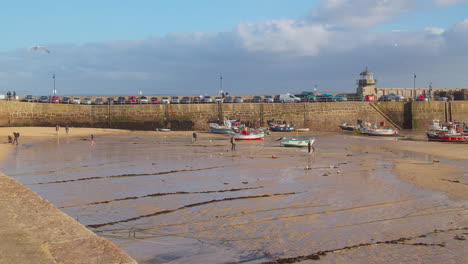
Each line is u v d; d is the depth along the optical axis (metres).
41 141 45.94
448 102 71.00
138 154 34.72
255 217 14.97
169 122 64.12
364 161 30.53
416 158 32.59
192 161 30.42
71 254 5.41
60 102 65.81
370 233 13.09
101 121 63.06
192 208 16.27
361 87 82.56
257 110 66.62
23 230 6.44
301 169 26.42
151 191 19.55
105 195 18.67
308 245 11.96
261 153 36.00
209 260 10.77
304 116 67.38
